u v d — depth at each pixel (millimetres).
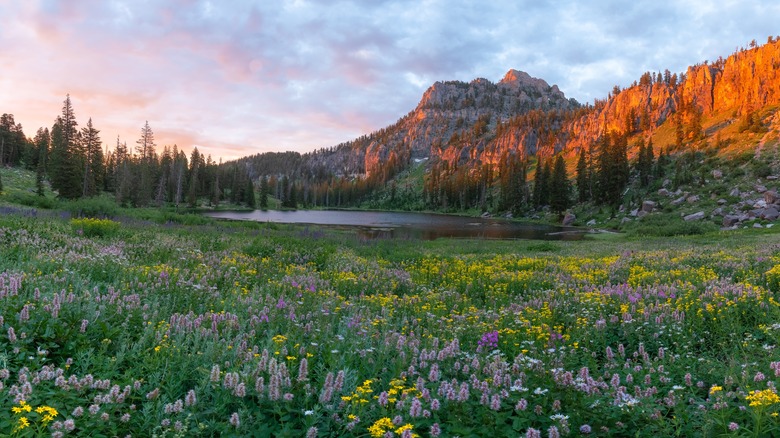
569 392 4168
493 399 3814
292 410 3748
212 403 3953
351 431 3545
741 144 118812
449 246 36062
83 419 3439
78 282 7336
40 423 3393
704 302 8297
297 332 5965
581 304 8938
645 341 6844
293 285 10141
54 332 4848
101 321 5285
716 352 6551
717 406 3834
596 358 6461
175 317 5797
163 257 13070
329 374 3977
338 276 12867
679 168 103250
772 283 10586
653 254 21797
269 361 4480
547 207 121000
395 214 149250
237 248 17844
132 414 3693
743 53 166625
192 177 124312
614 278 14039
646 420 3881
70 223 21250
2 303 5184
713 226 61625
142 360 4613
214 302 7719
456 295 11125
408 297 9930
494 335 6441
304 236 32625
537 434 3361
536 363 4852
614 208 98500
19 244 11992
